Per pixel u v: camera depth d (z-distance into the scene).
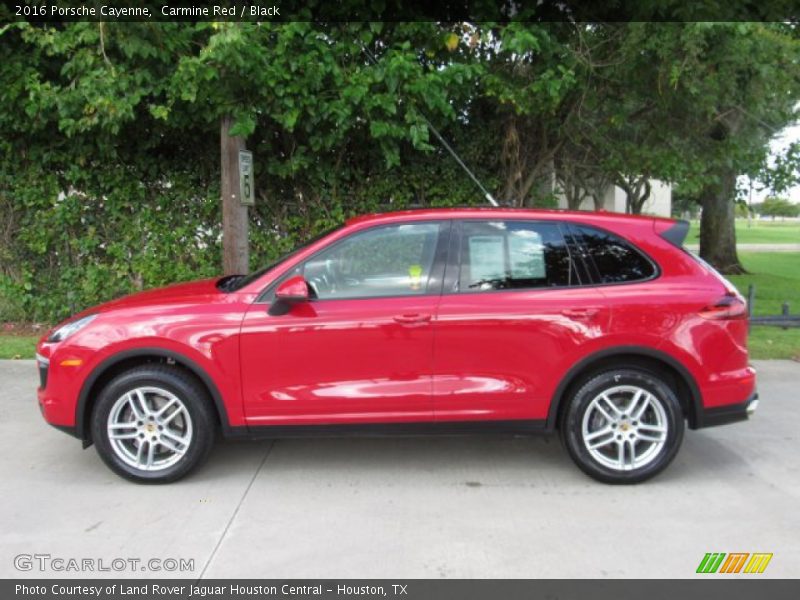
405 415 4.12
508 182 8.77
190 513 3.81
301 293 3.94
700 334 4.09
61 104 6.52
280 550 3.40
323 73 6.60
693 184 8.01
